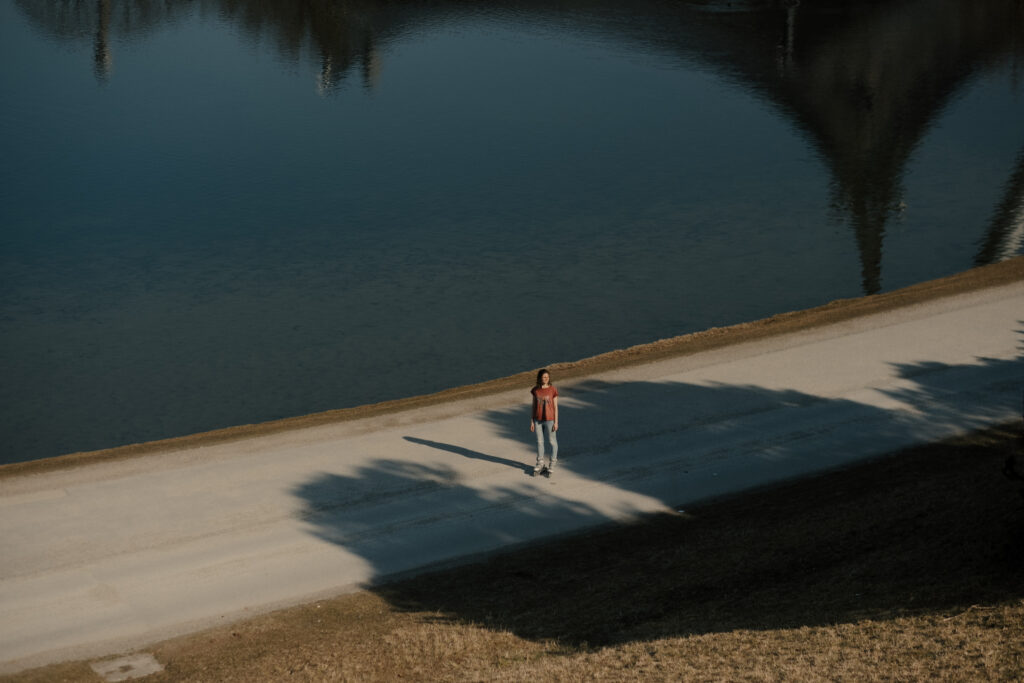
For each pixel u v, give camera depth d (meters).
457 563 17.30
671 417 23.91
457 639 14.08
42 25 134.00
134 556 17.77
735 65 115.75
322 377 40.44
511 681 12.21
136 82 109.69
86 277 55.47
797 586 14.87
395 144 87.25
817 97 102.19
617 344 42.94
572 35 128.25
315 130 92.56
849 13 139.62
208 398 38.78
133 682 13.66
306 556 17.69
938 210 64.88
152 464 22.42
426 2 145.62
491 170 79.00
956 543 15.10
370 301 50.22
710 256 56.22
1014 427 21.97
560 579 16.36
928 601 13.02
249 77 111.88
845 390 25.12
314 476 21.27
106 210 69.62
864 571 14.80
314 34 129.50
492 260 56.81
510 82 108.06
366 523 18.94
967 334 29.06
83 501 20.28
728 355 28.59
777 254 56.19
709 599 14.92
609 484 20.36
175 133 91.75
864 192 70.50
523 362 41.31
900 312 31.86
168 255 59.34
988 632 11.43
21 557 17.77
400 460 21.97
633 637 13.59
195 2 147.75
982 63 113.38
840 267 53.34
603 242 59.88
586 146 86.06
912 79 108.56
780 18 137.25
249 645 14.68
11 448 34.88
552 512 19.17
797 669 11.32
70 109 99.50
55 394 39.44
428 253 58.50
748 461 21.22
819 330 30.47
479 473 21.08
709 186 73.31
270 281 54.16
